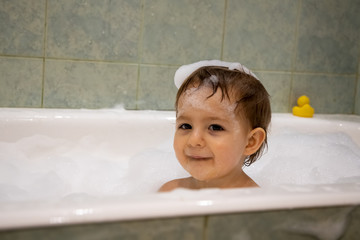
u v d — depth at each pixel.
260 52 1.67
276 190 0.62
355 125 1.49
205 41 1.58
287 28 1.69
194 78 0.99
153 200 0.54
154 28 1.52
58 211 0.49
